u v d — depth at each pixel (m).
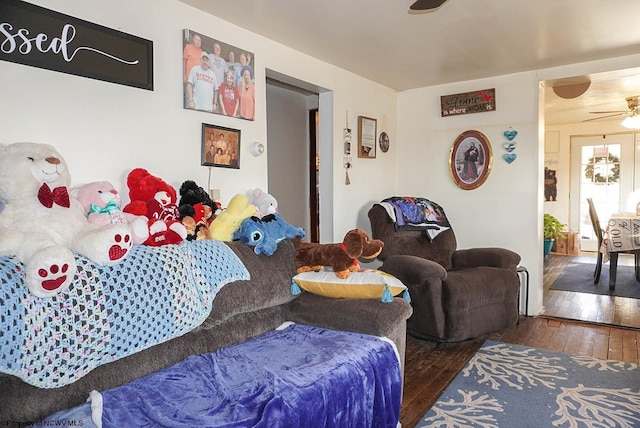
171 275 1.68
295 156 4.28
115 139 1.91
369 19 2.46
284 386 1.41
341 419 1.49
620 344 3.04
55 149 1.65
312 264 2.28
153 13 2.04
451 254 3.68
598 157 6.68
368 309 2.01
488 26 2.60
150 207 1.84
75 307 1.37
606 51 3.10
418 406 2.18
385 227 3.41
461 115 3.98
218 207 2.25
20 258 1.31
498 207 3.86
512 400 2.22
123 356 1.51
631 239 4.35
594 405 2.15
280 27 2.55
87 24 1.78
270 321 2.11
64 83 1.72
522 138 3.70
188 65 2.19
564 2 2.27
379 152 4.02
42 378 1.30
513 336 3.25
